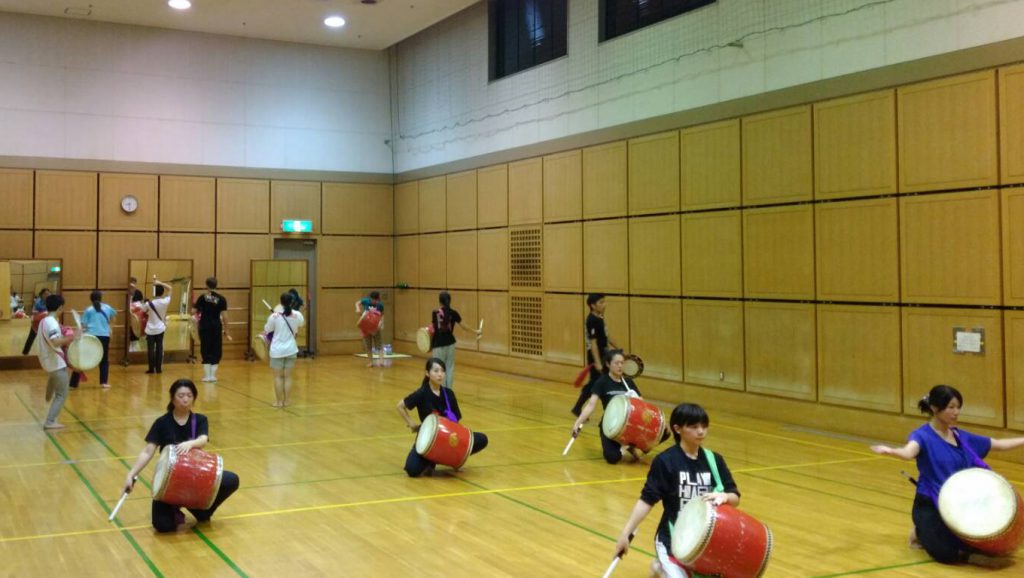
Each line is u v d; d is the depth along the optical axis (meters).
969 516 5.75
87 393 14.39
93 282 18.81
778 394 11.67
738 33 12.18
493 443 10.27
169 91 19.55
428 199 20.28
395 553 6.11
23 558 5.97
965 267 9.50
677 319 13.27
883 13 10.29
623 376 9.68
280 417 12.09
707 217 12.73
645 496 4.99
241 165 20.28
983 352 9.34
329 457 9.45
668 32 13.38
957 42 9.53
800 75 11.30
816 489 8.05
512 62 17.58
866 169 10.52
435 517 7.07
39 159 18.31
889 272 10.27
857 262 10.64
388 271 21.83
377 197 21.69
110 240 18.98
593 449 9.94
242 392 14.62
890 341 10.27
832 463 9.17
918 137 9.95
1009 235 9.09
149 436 6.84
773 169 11.70
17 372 17.34
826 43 10.97
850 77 10.67
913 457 6.07
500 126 17.61
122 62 19.08
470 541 6.41
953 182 9.61
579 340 15.41
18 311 17.66
